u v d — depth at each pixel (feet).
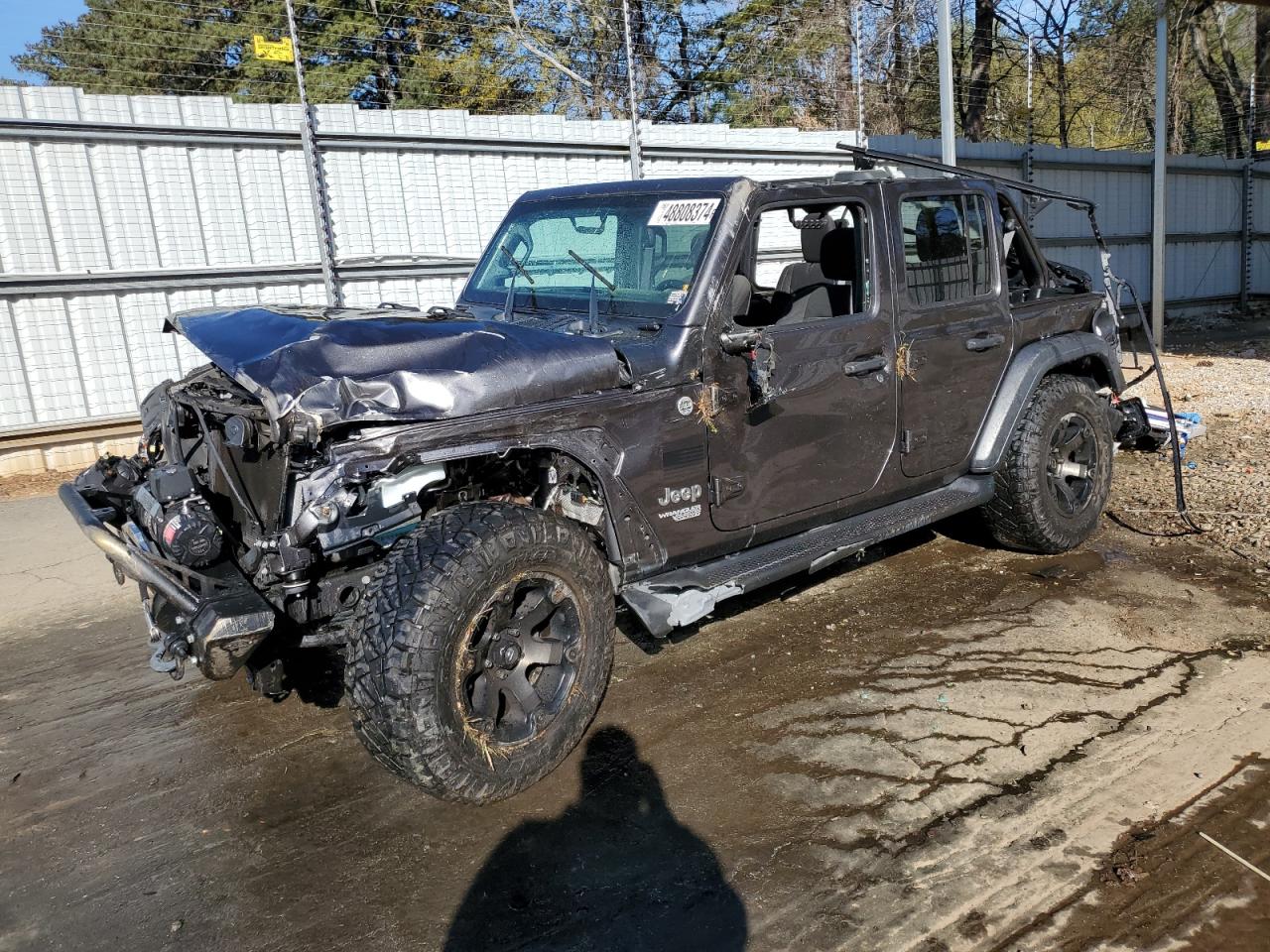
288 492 10.16
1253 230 61.67
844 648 14.10
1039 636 14.15
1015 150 49.06
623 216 13.10
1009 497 16.22
